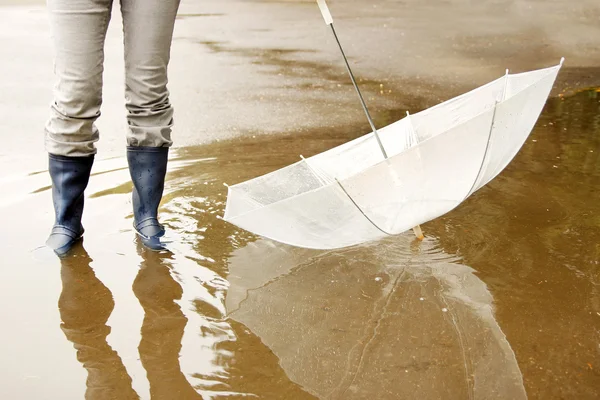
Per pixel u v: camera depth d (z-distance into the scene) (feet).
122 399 6.92
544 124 16.81
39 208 11.72
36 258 9.98
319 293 9.09
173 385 7.14
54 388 7.09
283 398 6.93
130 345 7.89
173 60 26.30
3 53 26.55
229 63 25.82
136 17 9.99
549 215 11.23
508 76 10.55
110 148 15.14
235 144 15.56
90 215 11.46
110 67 24.45
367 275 9.53
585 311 8.44
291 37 31.91
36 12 37.63
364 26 35.06
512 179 12.84
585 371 7.27
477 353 7.63
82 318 8.46
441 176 8.28
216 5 44.06
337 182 7.98
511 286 9.07
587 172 13.23
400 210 8.43
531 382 7.09
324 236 8.70
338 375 7.30
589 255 9.86
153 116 10.50
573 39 29.96
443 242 10.41
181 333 8.14
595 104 19.07
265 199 9.83
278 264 9.95
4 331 8.13
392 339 7.97
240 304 8.84
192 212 11.61
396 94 21.11
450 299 8.80
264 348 7.83
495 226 10.87
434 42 30.12
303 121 17.76
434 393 6.96
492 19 36.81
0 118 17.85
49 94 20.59
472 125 8.10
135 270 9.71
